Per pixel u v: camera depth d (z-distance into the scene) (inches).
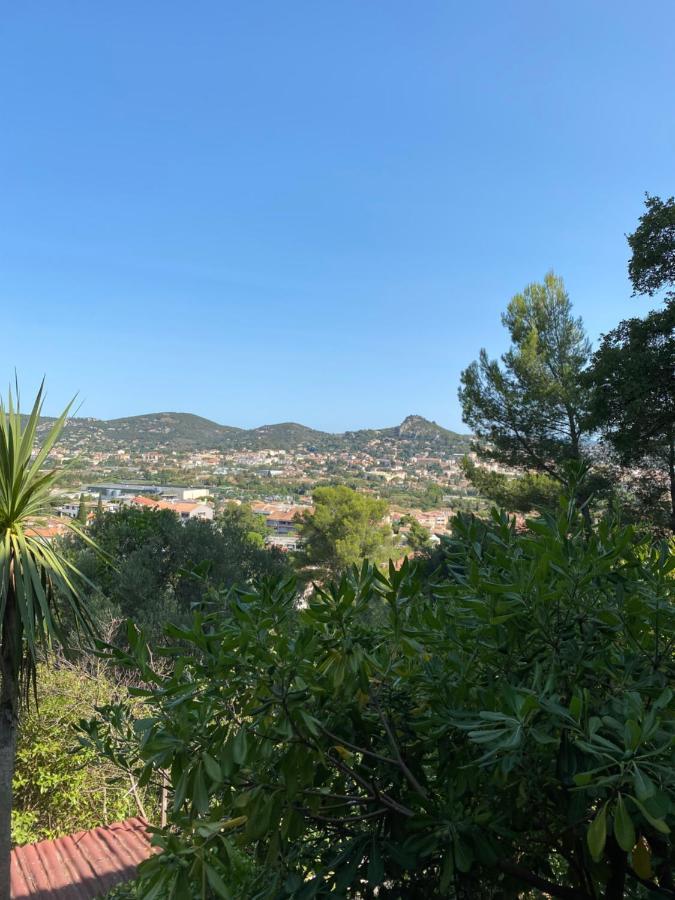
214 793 56.7
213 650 55.3
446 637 60.2
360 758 63.4
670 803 39.4
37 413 213.2
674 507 582.6
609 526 60.2
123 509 629.9
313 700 59.9
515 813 55.9
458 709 56.4
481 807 55.1
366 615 66.6
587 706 48.8
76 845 254.7
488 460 741.9
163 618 491.2
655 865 55.2
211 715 56.1
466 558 66.9
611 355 531.2
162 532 620.1
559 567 54.5
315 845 61.6
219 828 51.2
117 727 69.1
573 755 49.9
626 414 511.8
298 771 54.4
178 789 53.9
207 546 609.3
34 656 196.9
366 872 56.2
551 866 70.4
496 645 58.0
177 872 49.0
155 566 588.7
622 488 611.5
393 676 64.6
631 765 40.5
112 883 223.0
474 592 61.9
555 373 719.7
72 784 289.6
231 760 52.7
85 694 298.2
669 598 61.1
